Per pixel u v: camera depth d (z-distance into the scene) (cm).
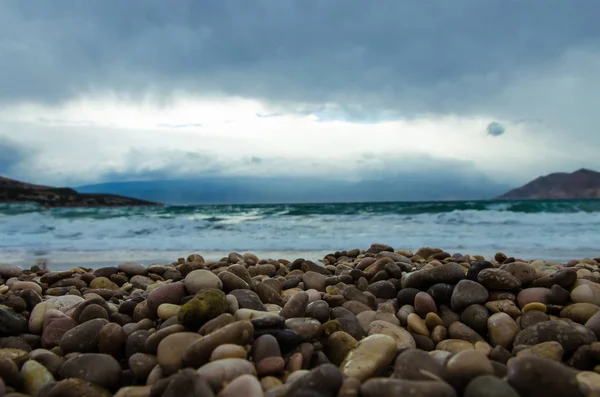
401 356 168
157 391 161
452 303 263
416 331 246
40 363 199
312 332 212
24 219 1430
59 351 216
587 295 252
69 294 342
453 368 158
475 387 145
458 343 226
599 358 192
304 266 422
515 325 232
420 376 157
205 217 1428
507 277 267
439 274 280
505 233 966
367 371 178
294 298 239
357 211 1583
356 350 193
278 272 429
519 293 267
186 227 1160
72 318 251
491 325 236
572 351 204
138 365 188
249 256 534
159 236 996
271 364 180
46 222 1341
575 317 241
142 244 865
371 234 974
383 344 195
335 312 248
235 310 228
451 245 815
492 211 1332
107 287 386
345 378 161
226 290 264
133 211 1728
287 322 217
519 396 143
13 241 966
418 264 443
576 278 268
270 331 200
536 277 283
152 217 1436
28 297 277
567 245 795
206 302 212
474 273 284
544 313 245
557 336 208
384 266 345
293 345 199
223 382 165
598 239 859
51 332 236
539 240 860
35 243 922
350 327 233
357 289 295
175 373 180
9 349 212
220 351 179
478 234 952
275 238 922
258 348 188
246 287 269
